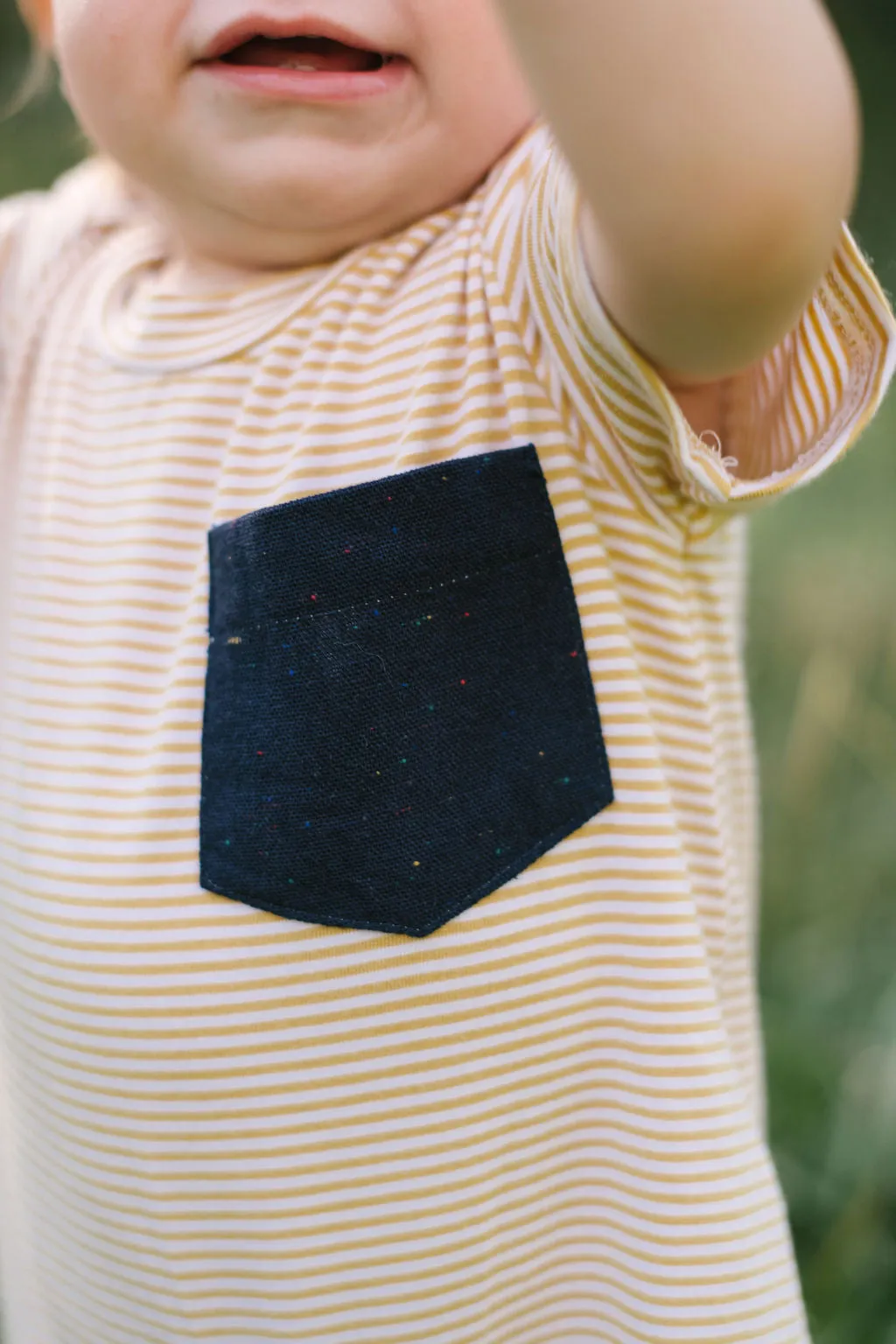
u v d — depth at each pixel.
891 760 0.71
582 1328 0.38
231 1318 0.37
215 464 0.39
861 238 1.29
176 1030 0.37
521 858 0.36
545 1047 0.36
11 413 0.45
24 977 0.39
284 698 0.36
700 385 0.36
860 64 1.66
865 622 0.79
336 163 0.37
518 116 0.38
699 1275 0.36
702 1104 0.36
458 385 0.37
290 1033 0.36
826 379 0.35
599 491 0.37
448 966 0.36
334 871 0.36
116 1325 0.39
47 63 0.51
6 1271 0.44
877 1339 0.53
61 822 0.39
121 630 0.39
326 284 0.39
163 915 0.37
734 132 0.30
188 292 0.41
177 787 0.37
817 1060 0.60
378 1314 0.37
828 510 0.89
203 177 0.38
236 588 0.37
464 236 0.38
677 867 0.37
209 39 0.36
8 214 0.49
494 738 0.36
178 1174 0.37
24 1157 0.41
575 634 0.36
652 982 0.36
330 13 0.36
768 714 0.77
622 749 0.37
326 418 0.37
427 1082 0.36
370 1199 0.36
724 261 0.31
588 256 0.33
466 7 0.36
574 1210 0.38
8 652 0.41
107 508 0.40
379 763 0.36
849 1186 0.56
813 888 0.68
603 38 0.30
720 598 0.41
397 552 0.36
